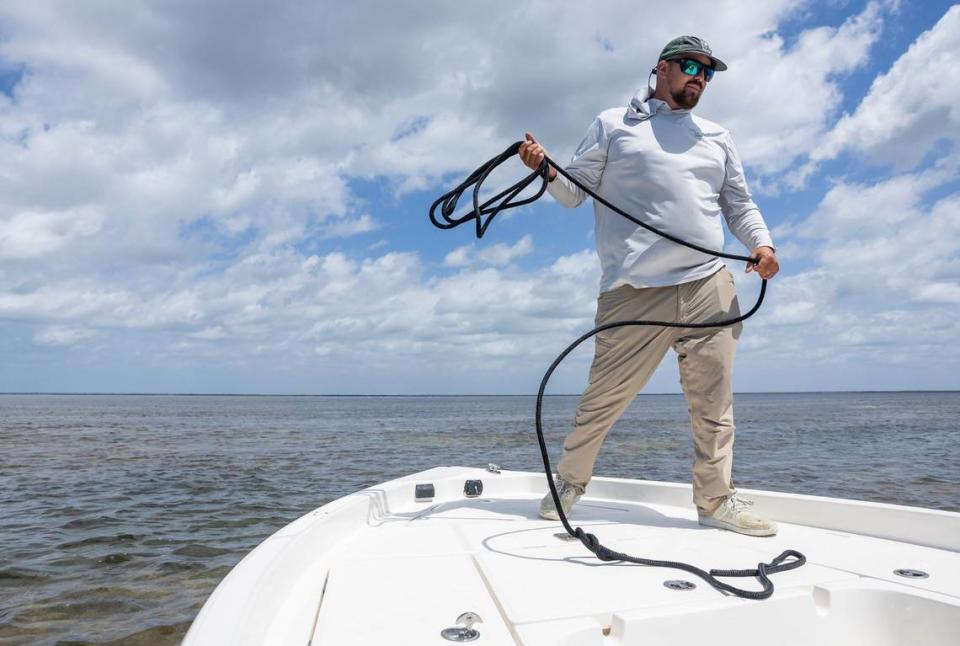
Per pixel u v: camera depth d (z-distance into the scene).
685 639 1.47
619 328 2.50
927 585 1.67
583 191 2.62
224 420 50.91
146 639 3.97
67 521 7.74
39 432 29.70
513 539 2.23
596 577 1.75
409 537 2.27
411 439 27.25
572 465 2.57
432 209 2.77
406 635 1.35
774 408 86.00
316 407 122.44
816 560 1.96
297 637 1.42
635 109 2.54
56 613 4.42
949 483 12.30
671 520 2.64
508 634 1.36
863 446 22.45
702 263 2.45
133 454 17.80
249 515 8.20
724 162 2.57
